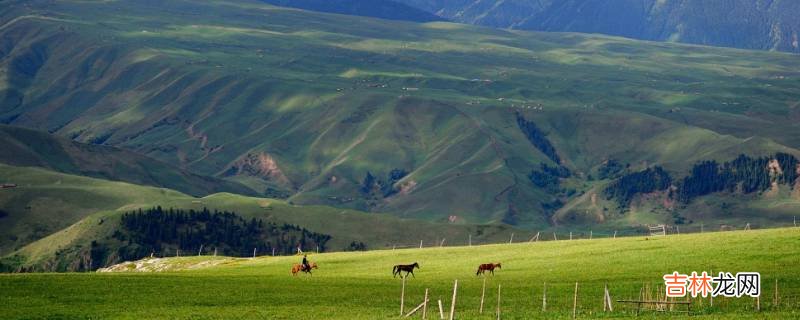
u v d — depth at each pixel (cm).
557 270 18188
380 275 19100
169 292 16088
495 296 15575
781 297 14275
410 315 13438
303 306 14700
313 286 17075
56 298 15138
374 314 13688
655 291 15262
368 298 15612
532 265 19162
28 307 14212
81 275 18050
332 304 14950
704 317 12600
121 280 17325
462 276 18350
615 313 13238
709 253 18238
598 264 18425
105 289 16175
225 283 17375
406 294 16025
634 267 17700
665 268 17262
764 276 15775
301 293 16162
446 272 19100
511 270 18738
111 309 14212
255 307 14575
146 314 13775
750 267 16575
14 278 17138
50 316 13475
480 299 15262
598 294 15325
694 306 13875
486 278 17800
